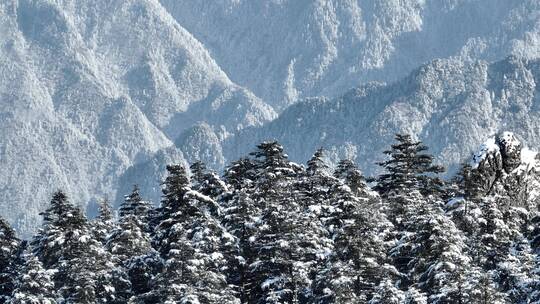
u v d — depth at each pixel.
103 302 105.69
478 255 99.38
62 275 105.88
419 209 98.75
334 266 95.19
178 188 104.81
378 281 98.25
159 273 99.12
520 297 93.19
